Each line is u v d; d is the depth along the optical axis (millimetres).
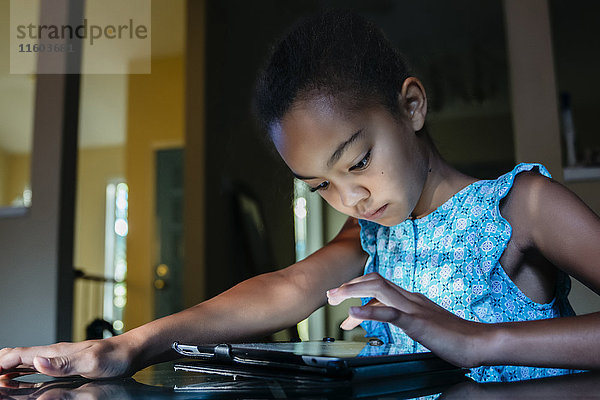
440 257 854
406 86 795
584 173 1637
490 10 4539
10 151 7180
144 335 671
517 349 533
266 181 3314
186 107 3527
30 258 2088
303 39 772
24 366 647
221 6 3717
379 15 4582
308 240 4168
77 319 6383
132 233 5348
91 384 543
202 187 3402
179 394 462
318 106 717
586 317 557
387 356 507
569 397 401
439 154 896
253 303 824
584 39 5129
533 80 1725
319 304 907
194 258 3330
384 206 762
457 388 472
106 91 5895
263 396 443
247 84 3518
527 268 826
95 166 7082
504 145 6066
